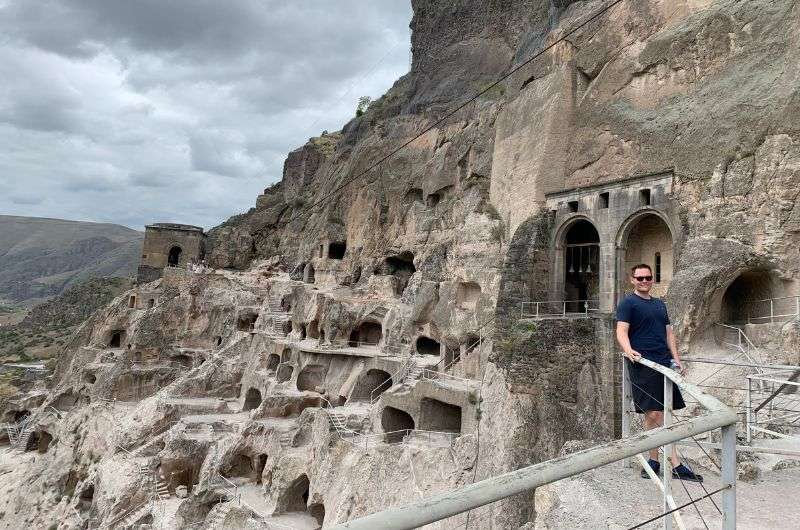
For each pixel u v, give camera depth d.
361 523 3.10
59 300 136.00
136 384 59.88
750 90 24.20
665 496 6.03
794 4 23.67
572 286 32.50
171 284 75.88
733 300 25.16
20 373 94.00
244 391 51.97
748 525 7.02
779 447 9.53
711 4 28.00
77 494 44.00
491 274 36.22
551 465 3.91
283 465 32.69
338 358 44.97
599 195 29.50
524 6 52.59
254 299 67.31
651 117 28.75
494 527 21.23
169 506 36.38
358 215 59.47
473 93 50.50
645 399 8.15
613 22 32.38
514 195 36.09
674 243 25.66
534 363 25.02
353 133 74.50
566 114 33.50
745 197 22.78
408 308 44.22
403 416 35.00
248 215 106.00
